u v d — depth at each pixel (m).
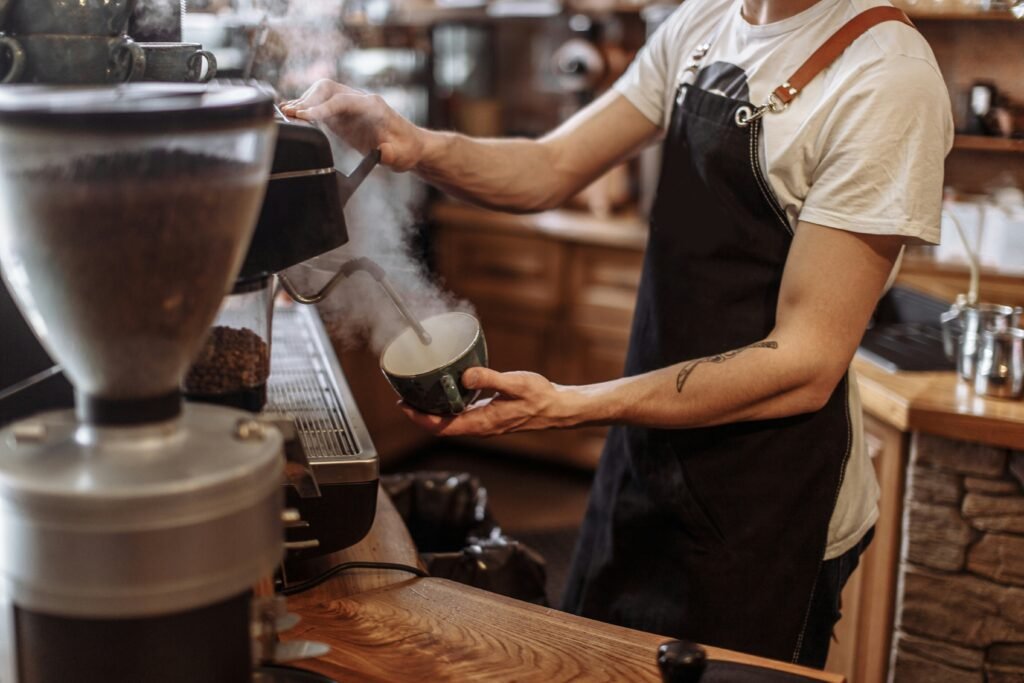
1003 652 2.05
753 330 1.54
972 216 2.58
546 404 1.35
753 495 1.55
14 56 1.05
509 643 1.14
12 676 0.82
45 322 0.78
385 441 3.96
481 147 1.67
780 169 1.45
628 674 1.08
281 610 0.94
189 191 0.73
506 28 4.29
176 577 0.75
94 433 0.80
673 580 1.64
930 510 2.05
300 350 1.72
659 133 1.81
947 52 2.44
